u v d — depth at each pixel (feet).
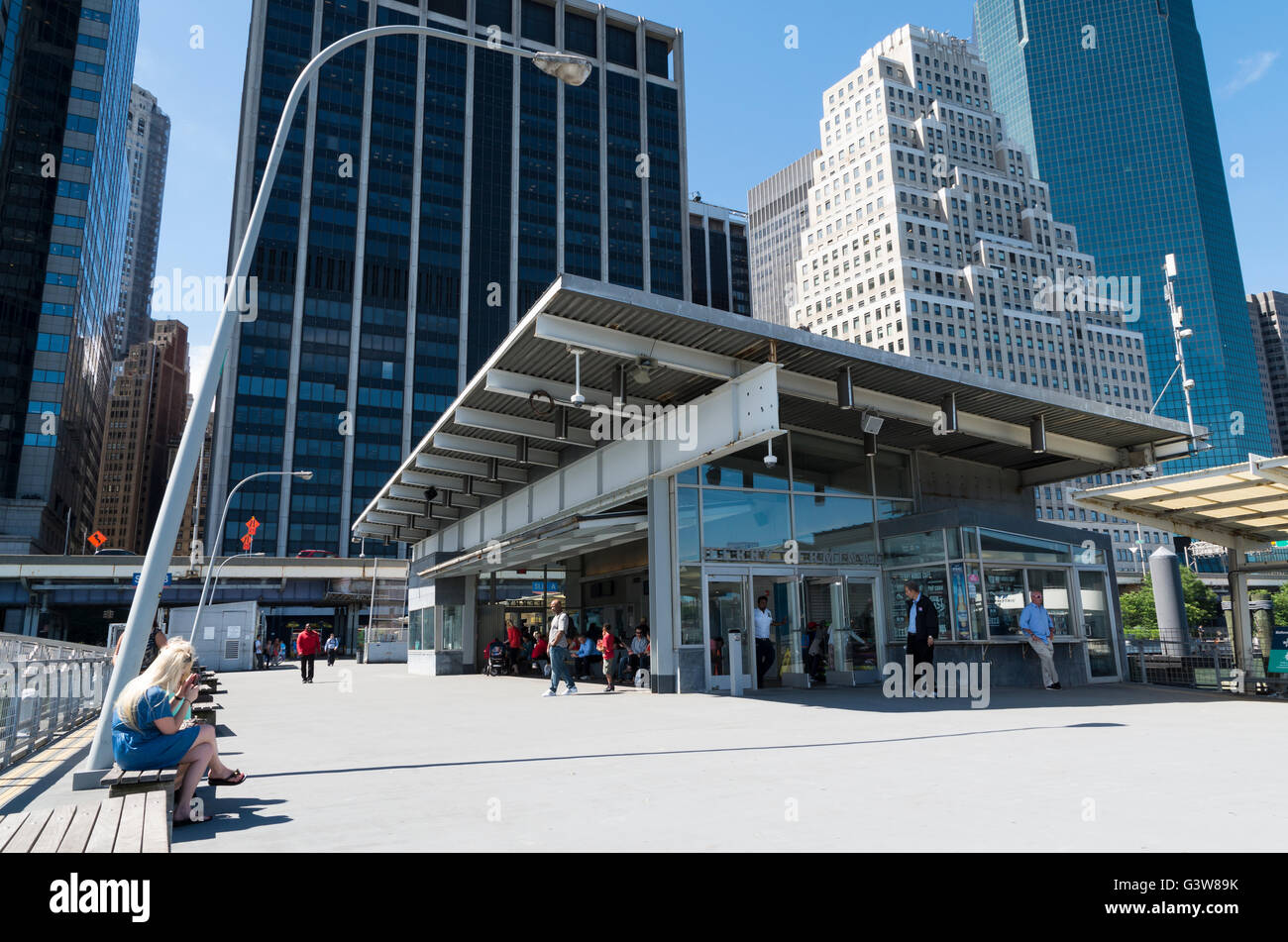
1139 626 301.84
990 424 57.41
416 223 369.30
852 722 31.81
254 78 350.64
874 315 451.94
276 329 337.72
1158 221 583.99
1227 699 41.68
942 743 25.23
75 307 343.46
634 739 28.32
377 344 353.31
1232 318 565.53
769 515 55.72
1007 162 495.82
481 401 55.77
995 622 53.01
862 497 60.59
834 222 491.31
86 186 351.25
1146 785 17.80
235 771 20.11
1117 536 446.60
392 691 61.26
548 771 22.02
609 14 433.48
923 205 460.14
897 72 488.44
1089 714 33.83
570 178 407.03
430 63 386.73
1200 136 599.57
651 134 431.84
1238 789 17.21
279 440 330.54
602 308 40.57
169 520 22.38
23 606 197.06
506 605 92.79
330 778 21.93
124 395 655.76
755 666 51.65
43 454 325.83
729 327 42.22
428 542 104.12
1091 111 612.29
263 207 27.48
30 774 25.48
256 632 144.46
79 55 358.23
